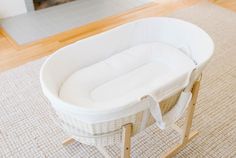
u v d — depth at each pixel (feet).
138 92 4.19
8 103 5.81
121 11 9.51
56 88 4.00
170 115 4.00
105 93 4.23
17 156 4.75
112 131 3.55
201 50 4.43
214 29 8.34
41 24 8.69
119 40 4.75
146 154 4.77
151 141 4.99
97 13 9.37
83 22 8.84
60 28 8.50
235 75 6.52
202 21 8.79
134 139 5.02
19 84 6.31
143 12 9.46
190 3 10.01
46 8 9.67
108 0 10.25
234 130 5.17
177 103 4.02
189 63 4.60
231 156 4.72
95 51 4.55
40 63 6.97
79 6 9.82
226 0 10.21
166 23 4.93
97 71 4.51
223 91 6.07
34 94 6.04
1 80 6.40
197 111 5.57
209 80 6.38
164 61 4.81
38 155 4.77
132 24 4.75
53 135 5.13
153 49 4.97
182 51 4.94
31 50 7.47
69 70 4.36
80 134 3.60
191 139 4.96
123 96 4.13
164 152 4.79
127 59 4.78
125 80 4.48
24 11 9.30
